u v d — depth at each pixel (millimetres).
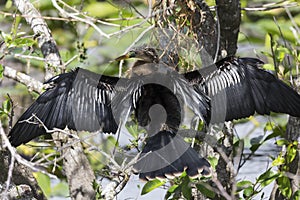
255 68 9742
